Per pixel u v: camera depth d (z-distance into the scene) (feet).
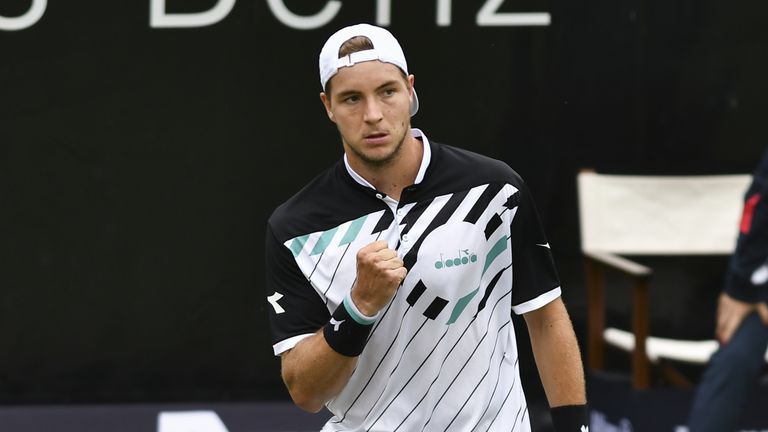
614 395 63.21
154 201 67.26
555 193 68.44
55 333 67.51
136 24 65.87
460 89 67.36
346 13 66.64
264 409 68.13
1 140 65.92
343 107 32.91
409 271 34.14
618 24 67.72
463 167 35.09
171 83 66.54
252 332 68.49
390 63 32.73
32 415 66.49
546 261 36.06
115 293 67.62
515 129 67.82
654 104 68.28
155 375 68.23
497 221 34.81
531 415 68.18
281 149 67.46
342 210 34.78
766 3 67.97
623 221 67.46
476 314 34.76
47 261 67.05
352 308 32.35
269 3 66.39
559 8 67.41
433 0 66.69
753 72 68.33
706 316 70.74
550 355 36.29
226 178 67.46
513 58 67.41
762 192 55.62
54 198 66.69
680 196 68.18
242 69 66.74
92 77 66.08
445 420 34.96
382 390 35.09
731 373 57.11
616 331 68.28
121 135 66.64
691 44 68.08
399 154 33.68
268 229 35.58
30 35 65.31
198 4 66.18
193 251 67.77
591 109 68.13
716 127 68.59
